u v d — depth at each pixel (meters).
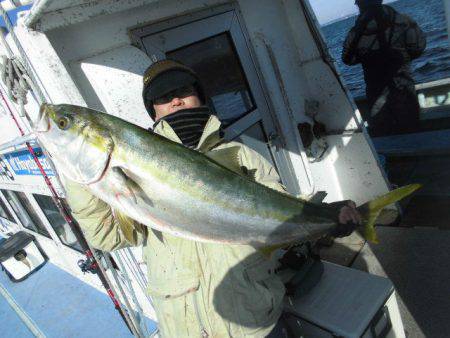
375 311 1.27
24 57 1.16
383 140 3.30
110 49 1.47
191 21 1.80
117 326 2.28
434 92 3.45
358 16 2.95
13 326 2.62
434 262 1.82
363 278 1.43
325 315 1.30
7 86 1.27
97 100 1.42
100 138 0.90
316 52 2.28
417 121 3.18
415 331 1.52
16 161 2.29
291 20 2.28
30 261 3.27
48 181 1.58
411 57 2.95
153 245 1.11
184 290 1.05
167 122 1.10
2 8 1.09
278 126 2.26
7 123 1.91
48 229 2.64
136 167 0.92
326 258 2.10
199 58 1.88
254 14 2.13
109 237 1.06
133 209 0.91
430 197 2.39
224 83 2.00
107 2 1.41
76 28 1.38
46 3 1.10
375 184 2.37
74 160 0.91
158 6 1.66
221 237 0.97
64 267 3.12
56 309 2.64
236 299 1.05
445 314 1.54
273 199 1.02
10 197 3.04
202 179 0.96
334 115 2.39
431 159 2.83
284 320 1.42
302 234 1.05
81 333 2.31
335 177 2.57
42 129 0.93
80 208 1.00
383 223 2.25
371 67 3.08
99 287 2.64
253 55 2.14
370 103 3.30
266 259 1.12
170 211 0.93
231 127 2.01
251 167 1.14
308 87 2.42
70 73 1.35
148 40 1.62
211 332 1.06
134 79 1.51
